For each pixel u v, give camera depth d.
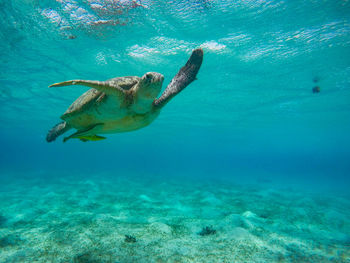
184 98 17.64
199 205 9.30
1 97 17.48
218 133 40.75
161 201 10.16
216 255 4.43
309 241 5.34
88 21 7.96
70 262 4.01
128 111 3.38
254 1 7.04
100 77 13.45
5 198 10.04
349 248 5.01
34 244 4.70
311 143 59.56
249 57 10.59
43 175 22.61
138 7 7.27
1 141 77.19
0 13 7.54
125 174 27.56
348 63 10.74
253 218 6.85
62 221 6.32
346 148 79.81
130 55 10.52
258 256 4.45
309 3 6.96
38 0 6.93
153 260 4.15
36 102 19.19
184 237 5.32
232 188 16.30
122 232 5.45
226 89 15.42
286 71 12.01
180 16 7.77
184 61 11.08
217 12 7.55
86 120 3.56
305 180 28.36
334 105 18.66
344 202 11.70
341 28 8.07
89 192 12.12
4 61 10.96
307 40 8.98
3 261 4.03
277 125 30.41
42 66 11.64
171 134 43.72
